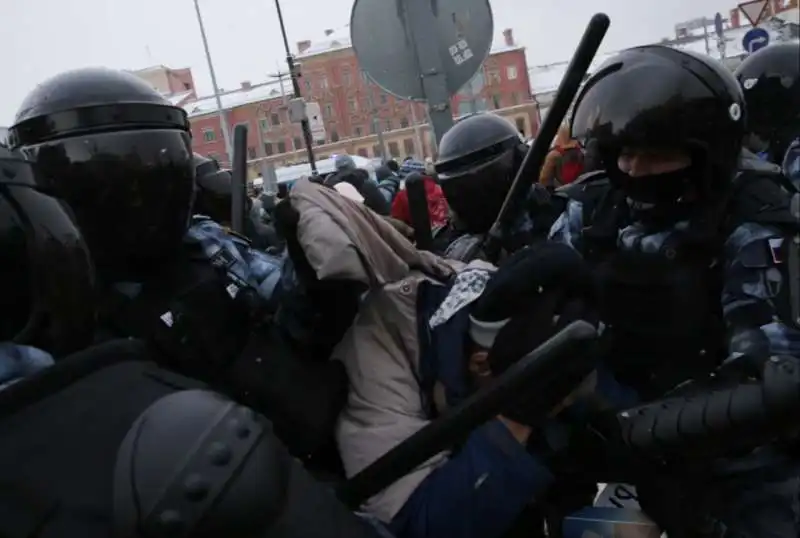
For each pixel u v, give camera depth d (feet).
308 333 4.21
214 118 122.93
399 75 11.15
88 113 4.22
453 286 4.28
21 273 2.83
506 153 7.83
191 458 2.39
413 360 4.26
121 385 2.73
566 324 3.87
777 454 5.16
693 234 5.18
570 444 4.62
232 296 4.45
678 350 5.31
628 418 4.32
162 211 4.38
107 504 2.44
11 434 2.58
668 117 5.03
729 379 4.08
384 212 17.26
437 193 14.98
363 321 4.32
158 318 4.26
